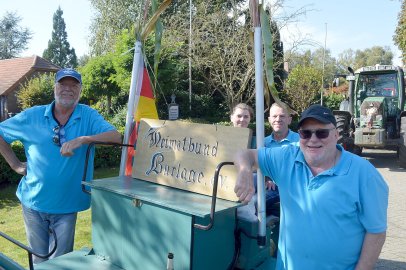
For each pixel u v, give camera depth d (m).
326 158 1.89
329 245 1.83
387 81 10.87
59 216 2.93
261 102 2.26
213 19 14.05
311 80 18.33
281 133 3.77
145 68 3.14
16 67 26.17
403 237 4.94
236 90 15.69
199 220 1.94
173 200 2.04
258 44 2.27
